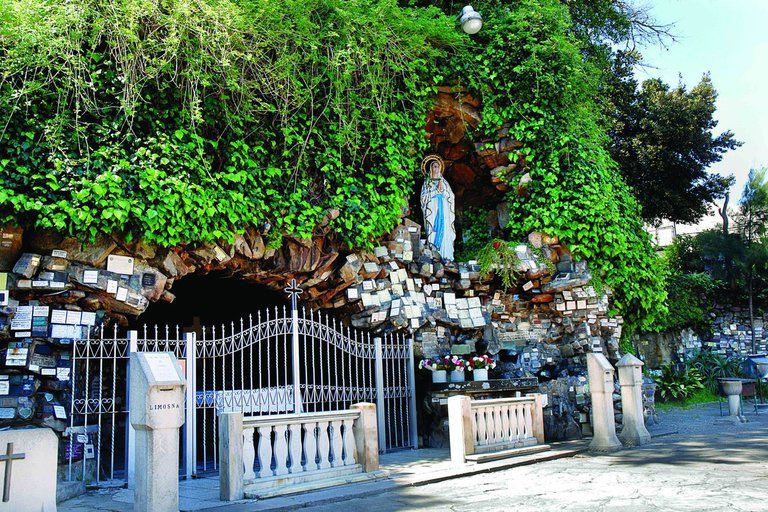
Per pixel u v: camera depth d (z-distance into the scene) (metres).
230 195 9.37
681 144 23.70
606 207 13.02
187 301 13.45
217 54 9.29
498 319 13.19
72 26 8.29
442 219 13.05
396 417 11.52
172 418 6.14
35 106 8.05
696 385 19.33
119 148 8.56
